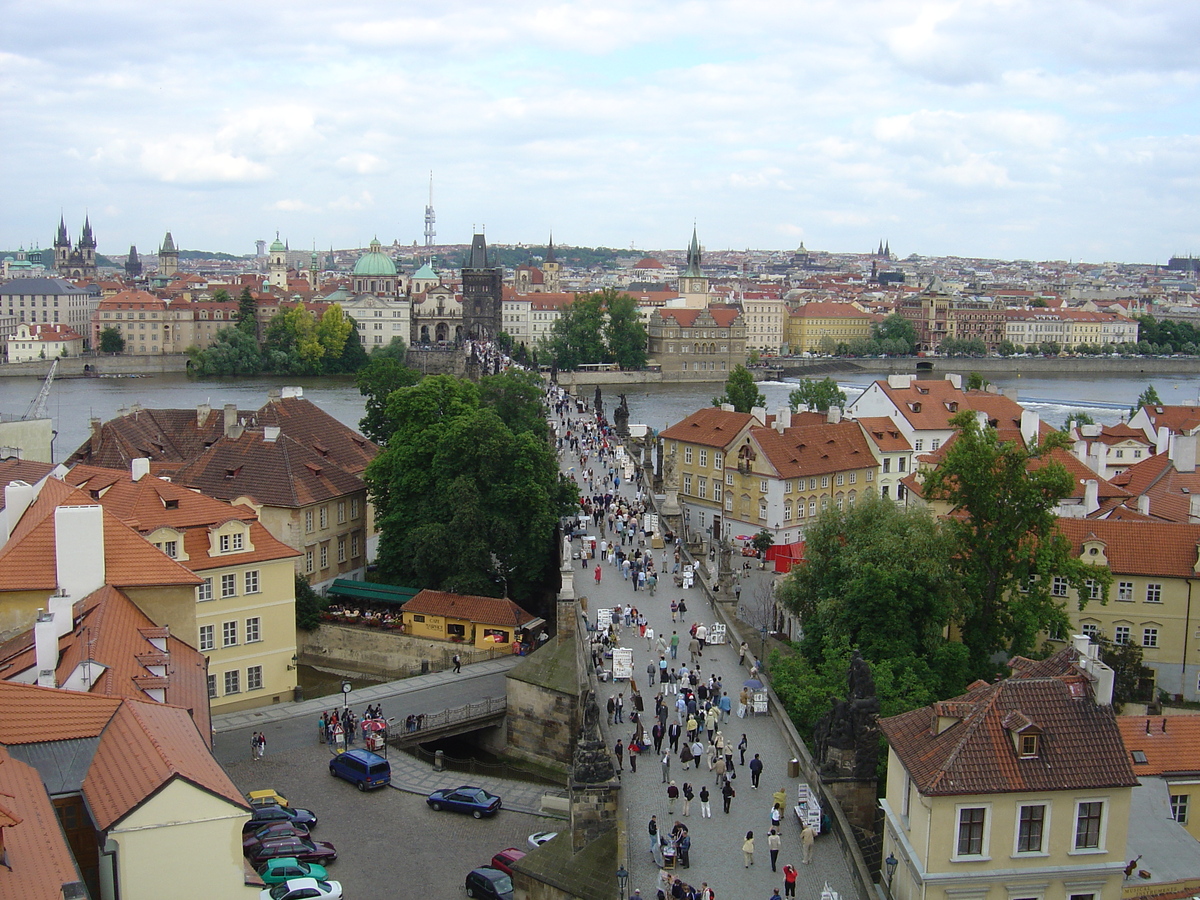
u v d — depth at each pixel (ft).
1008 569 361.10
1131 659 370.73
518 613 396.98
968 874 192.34
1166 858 211.61
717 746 240.94
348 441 519.19
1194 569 377.50
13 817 154.10
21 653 247.09
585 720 237.25
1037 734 195.62
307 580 435.53
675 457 624.59
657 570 414.62
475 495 423.23
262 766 308.60
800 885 197.98
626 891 192.65
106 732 199.41
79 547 276.00
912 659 323.98
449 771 309.63
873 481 608.60
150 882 178.29
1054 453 524.93
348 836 269.03
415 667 396.37
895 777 209.97
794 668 309.63
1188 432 547.90
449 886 246.47
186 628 289.74
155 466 472.85
